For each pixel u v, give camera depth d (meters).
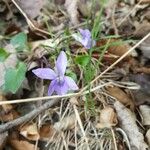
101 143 0.12
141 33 0.15
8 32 0.16
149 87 0.13
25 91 0.13
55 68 0.12
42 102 0.13
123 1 0.17
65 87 0.11
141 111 0.13
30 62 0.14
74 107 0.12
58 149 0.12
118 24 0.16
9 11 0.17
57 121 0.13
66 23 0.16
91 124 0.12
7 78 0.12
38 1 0.17
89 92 0.12
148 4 0.17
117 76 0.14
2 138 0.12
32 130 0.12
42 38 0.15
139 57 0.14
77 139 0.12
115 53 0.14
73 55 0.14
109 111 0.12
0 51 0.12
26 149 0.12
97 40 0.14
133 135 0.12
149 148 0.12
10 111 0.13
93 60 0.14
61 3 0.17
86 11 0.17
